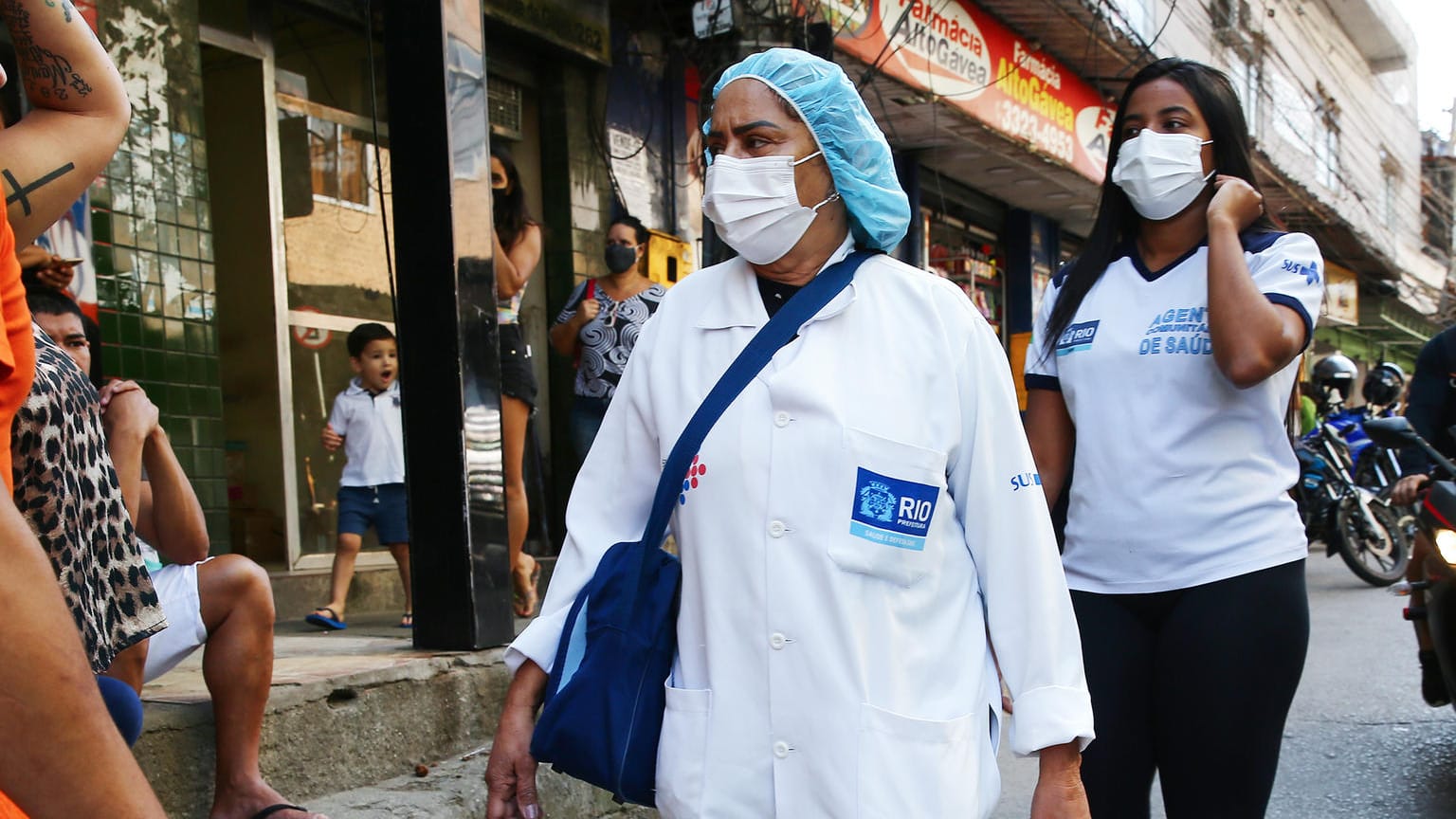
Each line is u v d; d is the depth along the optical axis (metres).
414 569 3.63
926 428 1.60
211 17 5.86
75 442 1.84
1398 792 4.03
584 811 3.33
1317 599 8.18
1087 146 12.09
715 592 1.59
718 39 6.84
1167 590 2.21
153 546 2.73
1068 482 2.46
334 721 3.03
